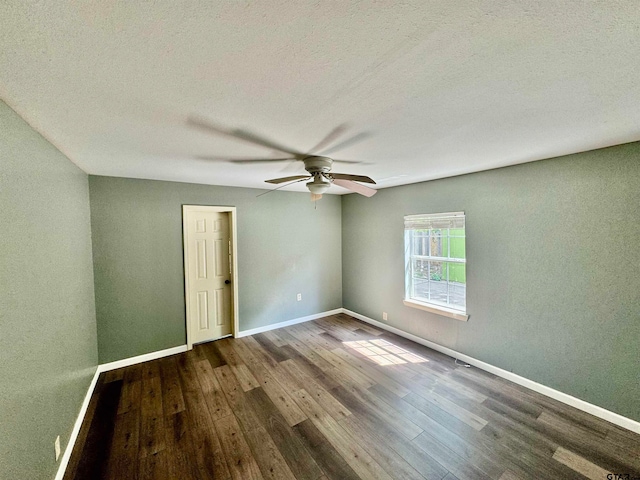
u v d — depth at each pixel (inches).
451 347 138.5
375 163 107.3
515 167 110.9
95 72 43.7
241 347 151.5
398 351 144.9
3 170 51.9
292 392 109.4
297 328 179.5
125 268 131.3
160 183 139.6
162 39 36.1
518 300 112.2
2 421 49.1
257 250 171.6
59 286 78.5
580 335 96.0
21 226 57.9
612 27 34.7
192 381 118.0
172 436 86.4
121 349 130.8
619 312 87.7
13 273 54.2
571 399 98.5
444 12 32.4
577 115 63.3
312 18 33.0
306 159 94.8
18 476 53.6
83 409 96.4
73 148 82.2
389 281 171.2
